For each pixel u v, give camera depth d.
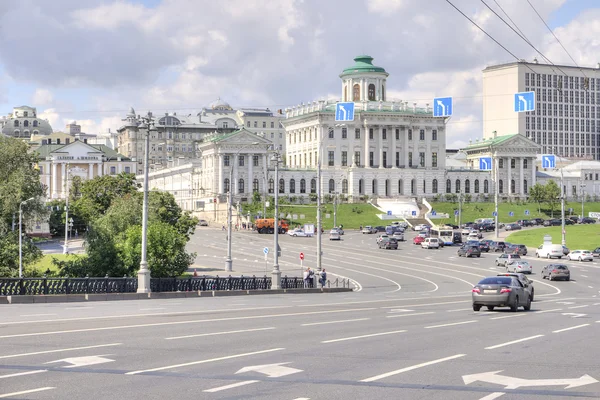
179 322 31.38
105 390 16.42
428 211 199.00
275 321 32.56
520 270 89.56
